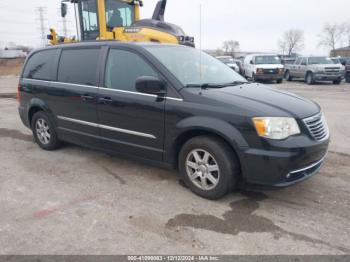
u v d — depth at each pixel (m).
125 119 4.43
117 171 4.85
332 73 19.69
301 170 3.60
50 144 5.76
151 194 4.07
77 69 5.09
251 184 3.72
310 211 3.64
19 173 4.80
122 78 4.49
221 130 3.61
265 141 3.46
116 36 9.38
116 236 3.19
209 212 3.63
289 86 19.03
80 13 10.20
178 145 4.09
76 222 3.44
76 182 4.46
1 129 7.55
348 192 4.09
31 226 3.37
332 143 6.17
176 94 3.96
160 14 10.81
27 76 6.02
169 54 4.52
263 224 3.38
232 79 4.75
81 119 5.02
